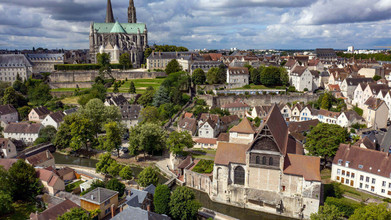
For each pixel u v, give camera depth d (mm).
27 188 93125
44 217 71812
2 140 135125
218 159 97938
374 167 96875
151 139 132750
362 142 114375
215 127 154375
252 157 93312
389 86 196125
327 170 114938
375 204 73062
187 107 196375
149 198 89938
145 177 101312
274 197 92250
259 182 94000
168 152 144125
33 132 154750
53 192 95000
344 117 157125
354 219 71625
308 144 118000
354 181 101125
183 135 130875
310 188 87938
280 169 90562
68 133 147750
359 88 189875
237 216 93375
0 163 107688
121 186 92938
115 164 112062
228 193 97938
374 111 156250
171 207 83500
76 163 136625
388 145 117500
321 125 117938
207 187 105000
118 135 138125
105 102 198500
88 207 82500
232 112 186875
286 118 181375
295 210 90438
